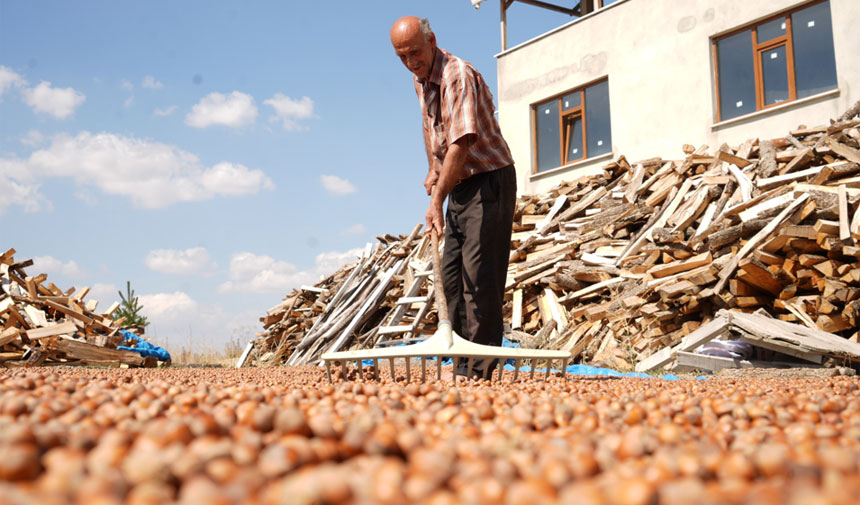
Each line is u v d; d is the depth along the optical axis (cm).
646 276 766
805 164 817
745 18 1067
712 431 150
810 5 1016
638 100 1180
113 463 88
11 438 94
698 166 940
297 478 77
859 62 951
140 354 895
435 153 414
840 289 612
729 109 1098
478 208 388
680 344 647
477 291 385
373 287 1014
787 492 75
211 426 110
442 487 82
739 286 671
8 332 793
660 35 1166
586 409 167
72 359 815
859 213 642
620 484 75
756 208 739
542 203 1092
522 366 681
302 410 172
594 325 769
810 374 502
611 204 984
